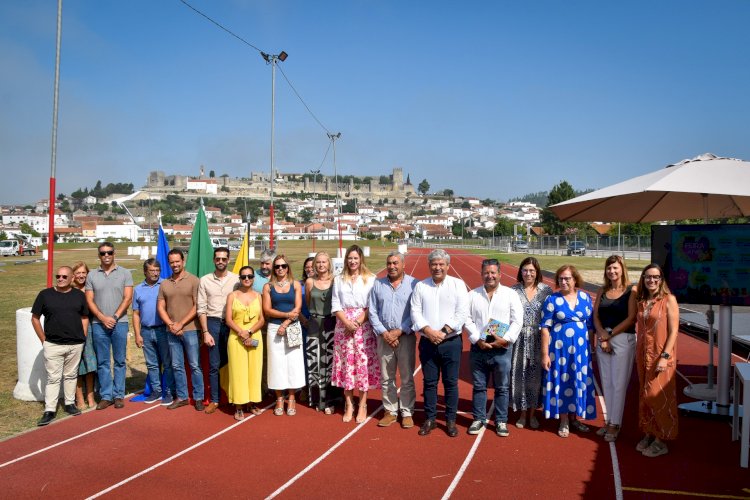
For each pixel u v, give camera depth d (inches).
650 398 224.2
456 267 1514.5
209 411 284.4
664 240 280.8
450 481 202.7
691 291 274.4
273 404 302.5
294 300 278.4
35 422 275.3
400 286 258.4
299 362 278.5
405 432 254.2
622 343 239.1
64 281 278.7
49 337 275.6
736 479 202.2
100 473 213.6
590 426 259.0
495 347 245.1
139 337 302.0
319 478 206.2
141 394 320.5
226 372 295.4
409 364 260.8
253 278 278.1
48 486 203.3
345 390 270.4
